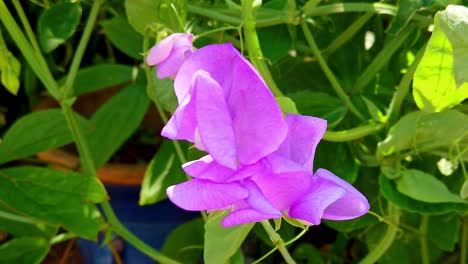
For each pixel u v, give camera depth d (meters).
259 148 0.16
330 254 0.41
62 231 0.44
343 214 0.16
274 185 0.16
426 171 0.30
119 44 0.35
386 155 0.27
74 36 0.44
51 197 0.30
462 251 0.35
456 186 0.30
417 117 0.26
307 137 0.17
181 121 0.16
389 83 0.33
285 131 0.16
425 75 0.22
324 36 0.34
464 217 0.34
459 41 0.21
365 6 0.28
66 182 0.31
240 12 0.24
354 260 0.41
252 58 0.24
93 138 0.34
